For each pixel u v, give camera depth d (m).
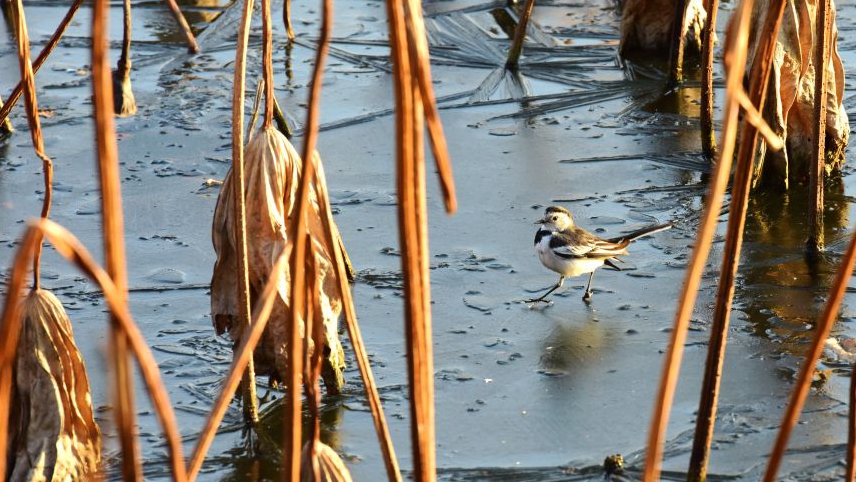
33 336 7.84
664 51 20.25
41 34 22.05
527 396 10.11
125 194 15.10
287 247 4.18
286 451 4.21
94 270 3.00
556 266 11.67
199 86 19.17
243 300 8.38
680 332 3.35
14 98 8.64
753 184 14.25
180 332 11.47
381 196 14.84
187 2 24.23
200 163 16.14
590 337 11.15
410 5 3.52
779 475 8.63
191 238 13.77
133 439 3.24
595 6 23.36
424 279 3.79
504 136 16.88
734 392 9.91
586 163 15.73
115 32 22.14
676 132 16.77
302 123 17.52
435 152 3.56
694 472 6.75
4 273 12.76
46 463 7.91
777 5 5.05
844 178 14.73
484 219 14.03
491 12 22.95
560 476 8.84
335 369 9.98
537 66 19.86
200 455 4.16
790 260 12.45
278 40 21.61
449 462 9.10
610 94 18.47
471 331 11.38
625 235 13.38
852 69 18.66
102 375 10.57
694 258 3.31
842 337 10.76
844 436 9.09
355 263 13.02
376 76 19.64
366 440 9.48
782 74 13.66
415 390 3.86
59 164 16.14
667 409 3.40
